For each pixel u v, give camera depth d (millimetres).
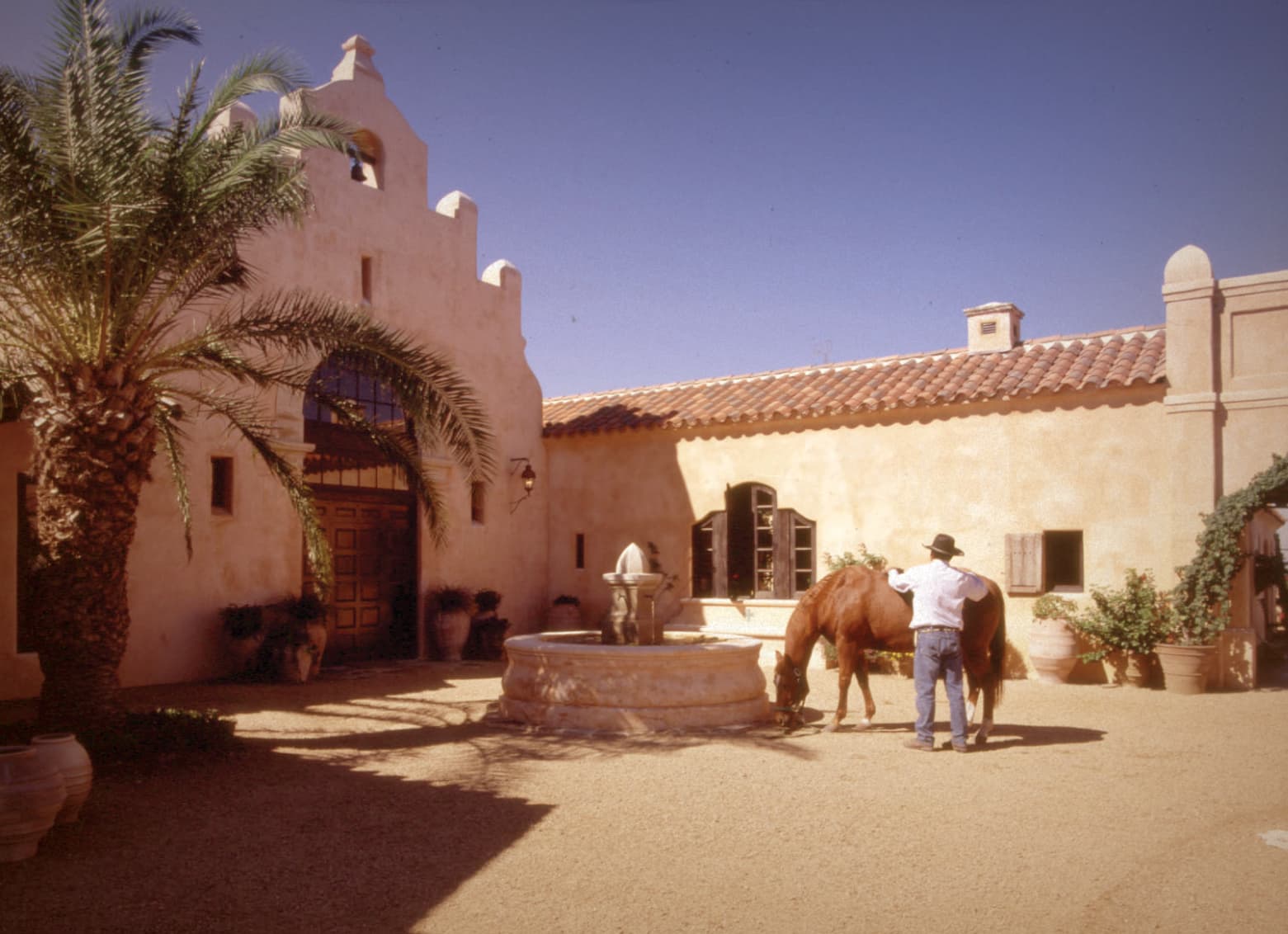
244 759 7973
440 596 15602
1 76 7602
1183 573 12469
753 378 18250
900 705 11289
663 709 9336
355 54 15227
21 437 10719
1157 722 9914
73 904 4688
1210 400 12570
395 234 15461
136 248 7734
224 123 12836
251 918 4531
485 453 10242
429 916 4566
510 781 7242
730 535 16641
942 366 15859
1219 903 4691
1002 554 13969
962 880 5055
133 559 11688
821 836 5836
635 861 5367
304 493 10023
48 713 7715
